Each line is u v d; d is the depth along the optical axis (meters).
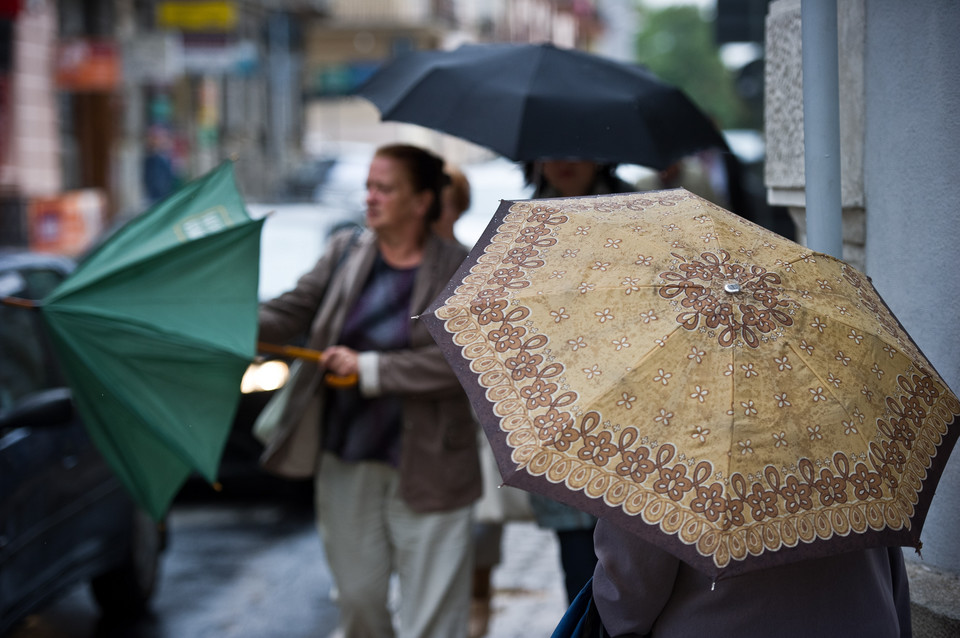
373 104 4.69
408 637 4.23
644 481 2.00
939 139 3.21
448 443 4.19
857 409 2.12
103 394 4.04
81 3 24.86
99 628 6.06
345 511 4.27
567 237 2.35
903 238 3.39
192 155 33.34
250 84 39.66
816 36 3.02
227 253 4.08
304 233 9.40
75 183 25.02
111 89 24.16
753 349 2.11
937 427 2.22
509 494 4.94
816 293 2.25
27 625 6.08
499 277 2.31
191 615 6.23
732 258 2.25
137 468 4.14
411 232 4.35
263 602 6.39
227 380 3.99
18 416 4.80
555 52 4.58
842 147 3.71
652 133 4.41
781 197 4.12
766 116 4.25
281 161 41.75
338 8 47.50
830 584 2.29
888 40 3.42
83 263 4.15
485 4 56.41
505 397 2.12
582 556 4.14
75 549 5.44
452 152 47.97
